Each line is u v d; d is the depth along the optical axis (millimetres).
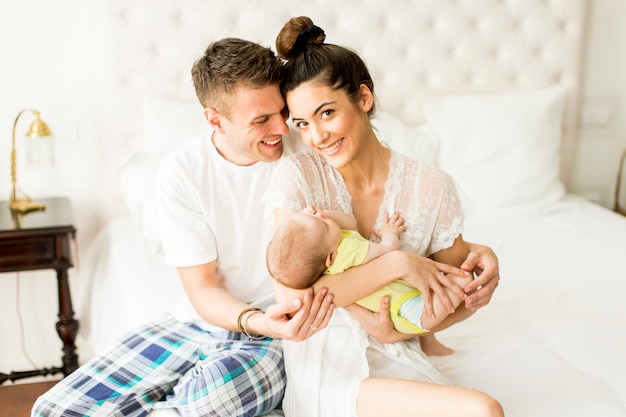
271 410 1650
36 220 2605
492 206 3035
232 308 1667
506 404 1586
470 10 3150
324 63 1502
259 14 2943
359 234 1585
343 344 1610
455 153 3086
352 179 1640
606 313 2080
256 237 1814
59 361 3008
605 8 3344
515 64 3238
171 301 2182
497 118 3098
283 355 1675
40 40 2791
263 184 1787
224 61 1595
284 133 1671
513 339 1905
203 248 1762
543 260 2504
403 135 3037
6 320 2938
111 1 2807
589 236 2760
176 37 2893
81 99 2879
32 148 2658
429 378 1580
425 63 3154
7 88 2795
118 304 2365
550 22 3225
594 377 1721
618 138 3502
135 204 2674
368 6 3053
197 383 1534
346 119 1526
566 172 3438
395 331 1573
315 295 1497
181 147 1825
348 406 1477
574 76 3301
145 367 1675
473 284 1562
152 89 2910
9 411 2293
